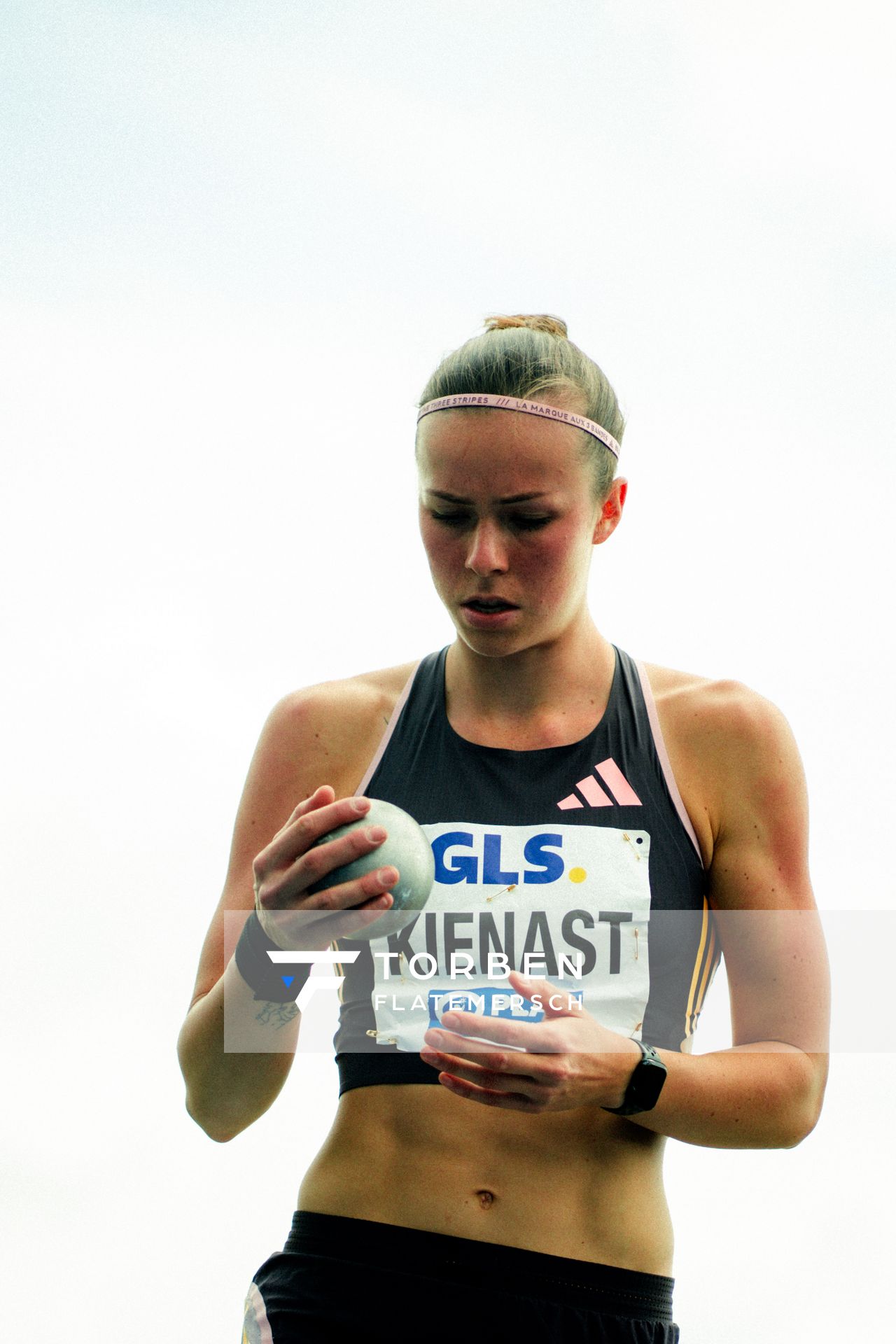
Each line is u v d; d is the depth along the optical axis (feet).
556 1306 8.20
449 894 9.07
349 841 7.79
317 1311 8.33
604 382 9.62
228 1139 9.97
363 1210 8.59
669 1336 8.63
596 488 9.36
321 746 9.92
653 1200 8.84
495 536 8.94
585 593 9.78
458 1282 8.25
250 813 10.00
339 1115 9.14
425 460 9.17
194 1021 9.29
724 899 9.50
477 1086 7.82
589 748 9.46
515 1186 8.50
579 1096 7.92
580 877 9.04
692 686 9.88
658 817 9.32
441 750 9.57
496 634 9.11
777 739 9.65
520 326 10.00
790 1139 8.94
